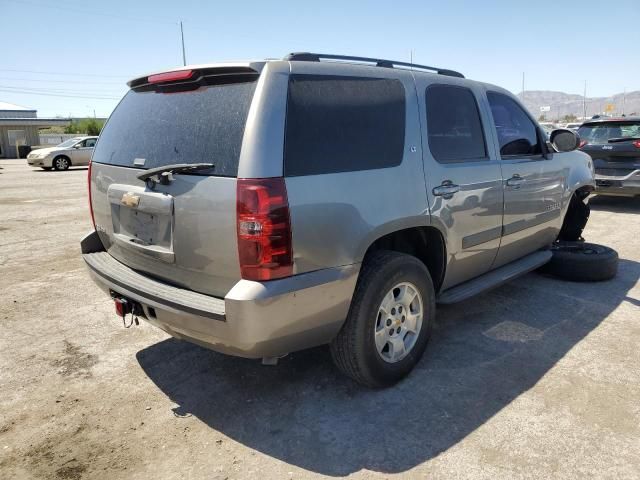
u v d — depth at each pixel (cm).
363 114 298
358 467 254
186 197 266
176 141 283
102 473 253
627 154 874
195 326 262
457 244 363
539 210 464
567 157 517
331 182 271
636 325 418
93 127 5950
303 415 299
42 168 2300
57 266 614
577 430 280
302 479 246
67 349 388
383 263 303
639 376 337
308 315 266
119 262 342
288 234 251
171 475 251
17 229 838
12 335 412
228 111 263
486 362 358
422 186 327
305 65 277
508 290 504
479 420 291
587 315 441
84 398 320
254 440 277
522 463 254
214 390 329
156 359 372
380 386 321
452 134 365
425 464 255
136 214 305
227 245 252
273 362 274
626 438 272
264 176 245
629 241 700
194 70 278
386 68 330
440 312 450
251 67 260
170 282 292
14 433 285
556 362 357
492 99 420
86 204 1134
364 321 296
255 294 243
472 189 369
